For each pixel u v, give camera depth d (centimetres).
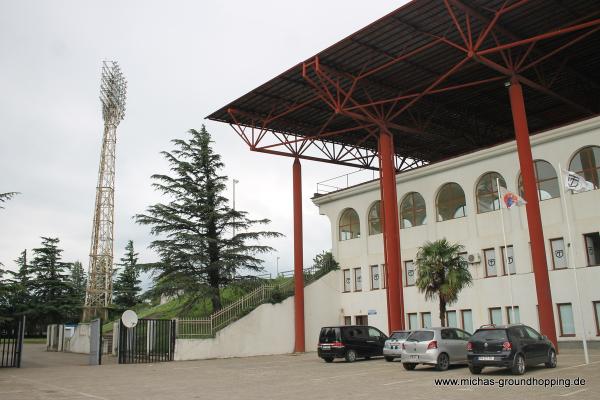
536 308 2758
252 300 3469
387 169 3159
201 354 3027
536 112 3838
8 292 2928
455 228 3225
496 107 3697
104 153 7162
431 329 1959
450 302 2588
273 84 3175
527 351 1684
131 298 7319
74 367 2634
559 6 2431
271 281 3941
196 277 3597
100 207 6969
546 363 1769
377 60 2884
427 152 4553
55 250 6769
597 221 2598
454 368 1973
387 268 3053
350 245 3906
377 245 3712
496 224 3017
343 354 2531
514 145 2934
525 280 2822
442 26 2581
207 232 3772
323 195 4094
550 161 2802
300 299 3500
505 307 2892
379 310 3597
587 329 2556
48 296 6544
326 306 3772
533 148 2875
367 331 2686
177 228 3703
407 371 1936
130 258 7719
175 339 2970
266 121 3603
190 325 3070
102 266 6788
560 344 2622
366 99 3412
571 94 3519
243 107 3491
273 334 3381
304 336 3481
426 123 3622
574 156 2733
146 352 2970
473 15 2380
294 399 1318
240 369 2314
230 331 3169
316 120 3778
